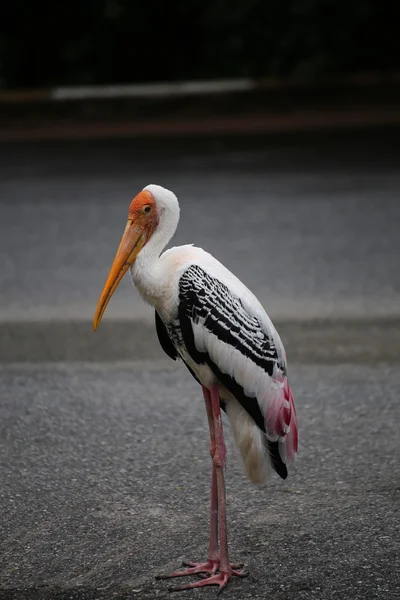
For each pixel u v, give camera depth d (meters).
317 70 31.48
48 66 32.72
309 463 8.55
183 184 20.28
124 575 6.68
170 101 28.28
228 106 28.28
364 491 7.95
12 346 11.70
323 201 18.47
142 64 32.72
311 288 13.46
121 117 28.20
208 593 6.40
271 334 6.66
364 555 6.85
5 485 8.18
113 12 31.77
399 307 12.67
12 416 9.74
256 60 32.22
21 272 14.55
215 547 6.74
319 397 10.11
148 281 6.66
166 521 7.50
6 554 6.98
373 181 20.06
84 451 8.88
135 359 11.32
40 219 17.69
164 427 9.41
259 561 6.82
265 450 6.68
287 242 15.75
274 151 23.84
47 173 21.88
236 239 16.00
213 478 6.78
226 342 6.47
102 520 7.52
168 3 31.92
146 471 8.45
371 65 31.58
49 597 6.39
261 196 19.03
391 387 10.34
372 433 9.19
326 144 24.52
